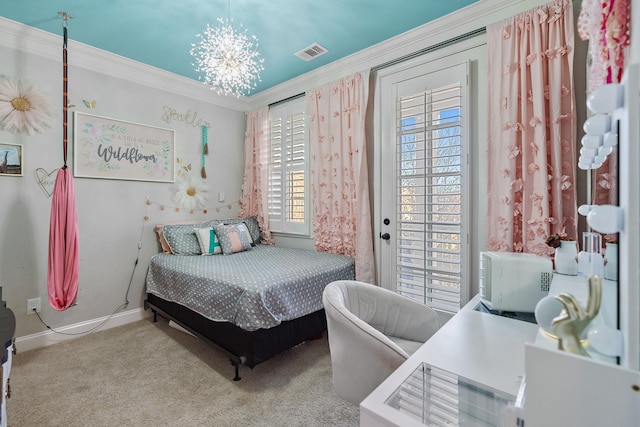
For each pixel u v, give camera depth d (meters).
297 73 3.28
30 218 2.48
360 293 1.69
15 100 2.40
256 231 3.78
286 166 3.61
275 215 3.75
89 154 2.78
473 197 2.29
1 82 2.34
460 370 0.90
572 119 1.80
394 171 2.71
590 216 0.53
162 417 1.67
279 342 2.08
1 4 2.10
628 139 0.47
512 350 1.03
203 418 1.67
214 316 2.17
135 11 2.20
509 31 2.02
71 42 2.59
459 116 2.29
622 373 0.47
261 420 1.65
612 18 0.63
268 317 1.96
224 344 2.12
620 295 0.56
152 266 3.03
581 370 0.50
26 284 2.46
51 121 2.58
